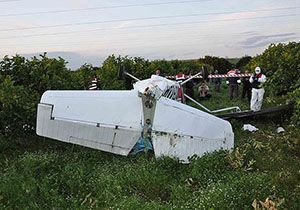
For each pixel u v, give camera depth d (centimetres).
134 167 755
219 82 2270
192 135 783
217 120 811
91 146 778
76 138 774
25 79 1076
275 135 1048
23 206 626
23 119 977
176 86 1060
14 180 703
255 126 1225
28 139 1002
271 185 634
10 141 972
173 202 626
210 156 761
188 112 796
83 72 1623
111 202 629
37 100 1001
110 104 793
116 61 1930
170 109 791
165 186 694
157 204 595
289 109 1245
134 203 593
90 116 779
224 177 691
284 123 1238
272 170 766
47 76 1081
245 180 642
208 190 626
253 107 1336
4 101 955
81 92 802
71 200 647
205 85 1922
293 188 652
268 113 1238
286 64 1584
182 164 771
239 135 1082
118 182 694
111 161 827
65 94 792
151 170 737
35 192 667
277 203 564
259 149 902
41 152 877
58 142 969
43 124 771
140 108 790
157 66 2128
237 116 1235
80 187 693
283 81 1566
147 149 800
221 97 2009
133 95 803
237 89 1931
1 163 834
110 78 1552
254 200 550
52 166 777
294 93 1292
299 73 1556
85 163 815
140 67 1928
